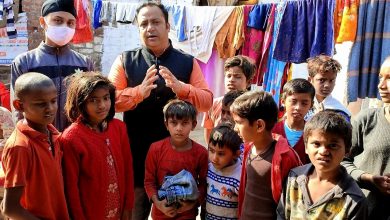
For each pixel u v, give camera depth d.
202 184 2.34
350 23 3.64
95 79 2.02
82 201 2.04
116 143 2.18
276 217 1.90
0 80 6.78
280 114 3.17
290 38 4.04
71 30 2.61
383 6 3.56
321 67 2.48
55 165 1.84
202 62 4.76
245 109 1.89
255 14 4.29
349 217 1.54
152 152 2.37
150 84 2.31
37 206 1.77
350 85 3.77
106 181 2.07
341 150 1.59
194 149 2.37
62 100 2.57
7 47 6.61
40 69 2.54
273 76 4.36
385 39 3.60
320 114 1.66
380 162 1.83
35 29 7.08
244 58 3.01
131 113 2.57
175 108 2.25
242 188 2.05
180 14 4.64
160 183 2.33
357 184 1.68
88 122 2.07
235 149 2.14
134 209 2.65
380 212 1.87
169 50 2.60
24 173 1.69
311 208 1.63
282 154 1.85
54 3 2.56
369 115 1.94
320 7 3.83
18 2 6.67
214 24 4.57
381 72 1.90
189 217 2.29
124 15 4.73
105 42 7.52
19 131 1.73
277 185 1.83
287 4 4.00
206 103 2.50
